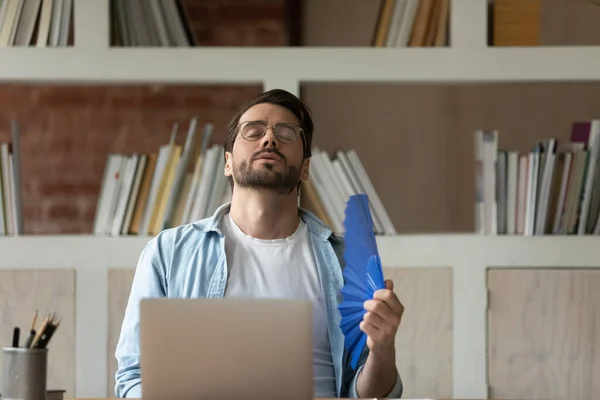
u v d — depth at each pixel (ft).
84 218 14.64
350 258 7.52
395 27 11.03
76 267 10.70
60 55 10.77
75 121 14.71
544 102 14.49
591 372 10.66
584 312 10.70
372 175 14.60
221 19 14.55
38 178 14.65
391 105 14.61
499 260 10.74
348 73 10.87
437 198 14.58
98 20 10.78
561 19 14.11
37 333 6.31
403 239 10.76
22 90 14.66
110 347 10.64
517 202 10.89
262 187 8.24
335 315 8.34
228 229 8.59
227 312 6.02
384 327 7.28
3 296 10.62
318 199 10.96
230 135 8.73
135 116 14.70
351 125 14.58
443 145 14.60
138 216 10.89
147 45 11.04
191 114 14.67
